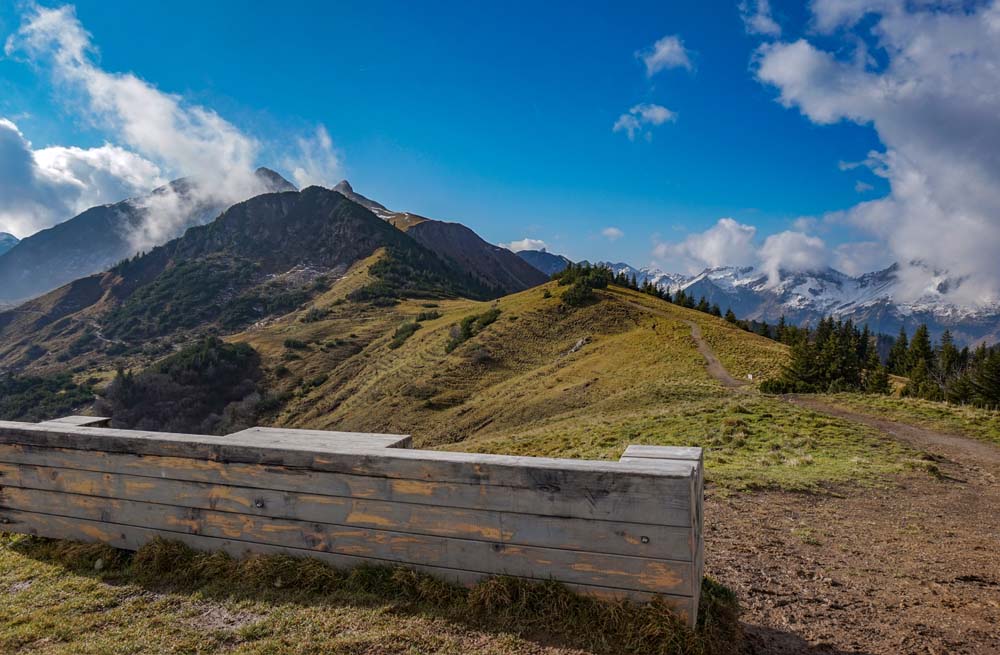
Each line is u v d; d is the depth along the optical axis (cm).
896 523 866
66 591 483
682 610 385
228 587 472
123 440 534
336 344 14262
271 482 484
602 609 399
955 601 534
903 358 10506
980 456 1848
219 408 11888
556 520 408
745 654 414
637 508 389
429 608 425
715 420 2364
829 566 622
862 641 447
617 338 8738
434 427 7194
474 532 429
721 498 959
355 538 461
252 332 17538
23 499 577
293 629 412
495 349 9888
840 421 2256
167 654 387
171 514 518
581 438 2566
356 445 498
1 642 405
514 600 416
